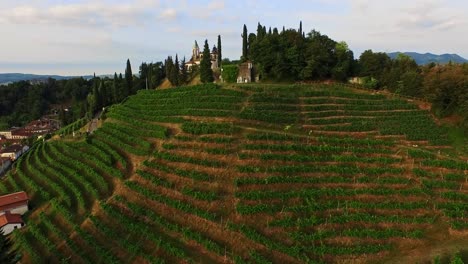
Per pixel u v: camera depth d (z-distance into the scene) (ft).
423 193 175.01
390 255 143.13
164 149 215.51
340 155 200.13
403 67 311.68
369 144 212.02
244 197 170.09
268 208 163.73
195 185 184.34
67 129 375.86
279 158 193.88
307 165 191.31
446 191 177.37
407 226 156.97
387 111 254.27
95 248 164.35
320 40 329.11
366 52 326.03
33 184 243.40
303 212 163.63
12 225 206.59
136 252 155.53
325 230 153.38
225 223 159.53
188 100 268.21
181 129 229.45
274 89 270.46
